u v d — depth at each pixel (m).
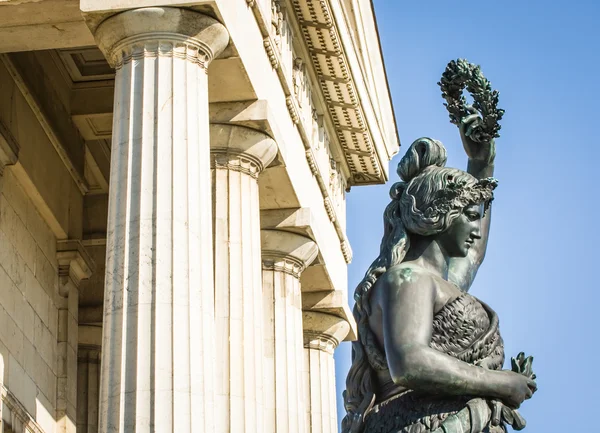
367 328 9.03
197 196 21.84
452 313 8.91
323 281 37.53
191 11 23.16
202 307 20.84
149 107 22.22
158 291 20.53
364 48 38.94
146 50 22.75
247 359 27.33
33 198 31.92
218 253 27.89
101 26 23.09
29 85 31.14
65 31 24.81
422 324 8.66
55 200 33.03
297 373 33.84
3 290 29.72
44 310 32.41
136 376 19.72
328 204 37.22
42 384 31.83
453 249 9.38
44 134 32.41
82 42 25.11
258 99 28.02
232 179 28.38
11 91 30.36
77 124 34.41
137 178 21.59
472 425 8.45
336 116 39.38
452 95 9.68
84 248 34.34
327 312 38.53
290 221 33.56
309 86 36.84
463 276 9.57
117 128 22.30
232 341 27.31
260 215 33.53
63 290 33.62
